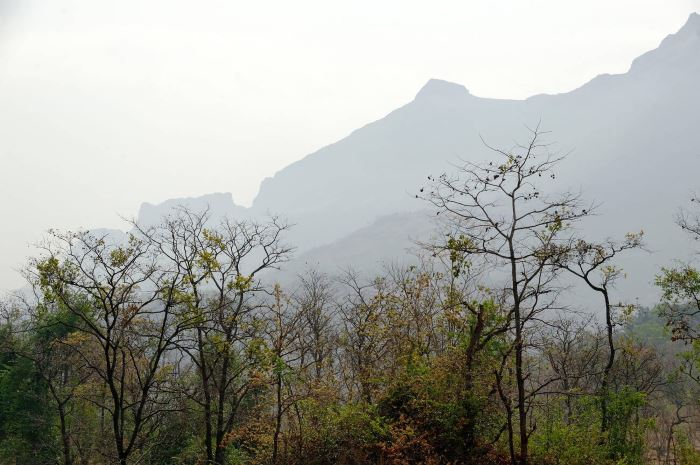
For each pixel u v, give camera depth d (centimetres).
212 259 2256
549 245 1972
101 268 2147
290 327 2380
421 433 2020
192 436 3012
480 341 2119
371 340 2656
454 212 1930
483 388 2070
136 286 2222
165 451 2909
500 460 1958
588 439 2003
